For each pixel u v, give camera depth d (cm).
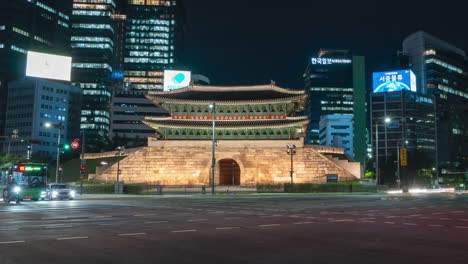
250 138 9500
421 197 5469
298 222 2184
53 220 2288
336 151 9881
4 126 18825
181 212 2852
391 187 11750
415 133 19225
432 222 2195
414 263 1174
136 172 8869
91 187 6656
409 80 19788
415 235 1711
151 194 6500
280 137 9462
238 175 9712
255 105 9600
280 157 9050
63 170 9969
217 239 1602
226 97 9644
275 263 1177
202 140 9344
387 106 19662
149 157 9062
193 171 8950
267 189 7225
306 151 9038
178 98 9500
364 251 1355
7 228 1922
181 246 1448
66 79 17575
